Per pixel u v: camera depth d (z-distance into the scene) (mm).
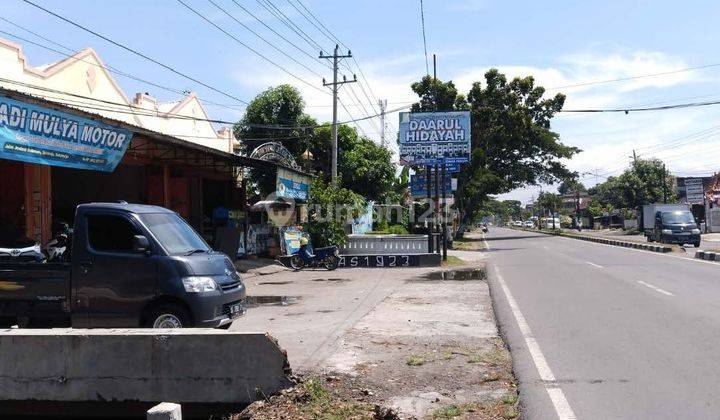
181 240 8719
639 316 10266
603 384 6305
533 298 12867
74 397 6348
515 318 10312
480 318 10359
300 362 7258
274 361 6066
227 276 8570
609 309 11102
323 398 5855
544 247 35812
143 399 6246
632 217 72312
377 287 15695
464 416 5441
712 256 22594
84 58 19156
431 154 25172
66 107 11727
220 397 6117
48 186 14242
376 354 7652
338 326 9719
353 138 39375
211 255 8695
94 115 12539
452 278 17844
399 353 7703
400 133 25375
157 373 6238
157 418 4918
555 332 9047
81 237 8336
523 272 19234
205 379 6152
